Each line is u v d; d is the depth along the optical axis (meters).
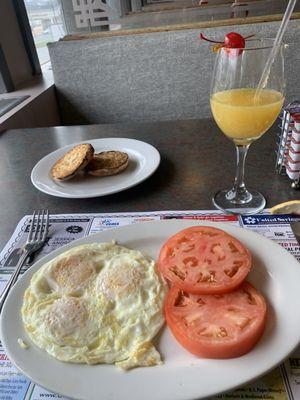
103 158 0.82
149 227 0.55
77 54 1.68
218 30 1.58
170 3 2.01
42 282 0.45
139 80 1.71
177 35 1.61
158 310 0.41
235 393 0.36
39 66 2.01
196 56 1.62
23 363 0.36
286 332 0.37
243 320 0.38
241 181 0.70
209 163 0.81
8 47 1.76
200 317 0.39
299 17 1.58
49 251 0.57
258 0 1.97
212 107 0.64
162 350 0.38
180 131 1.00
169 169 0.81
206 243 0.49
